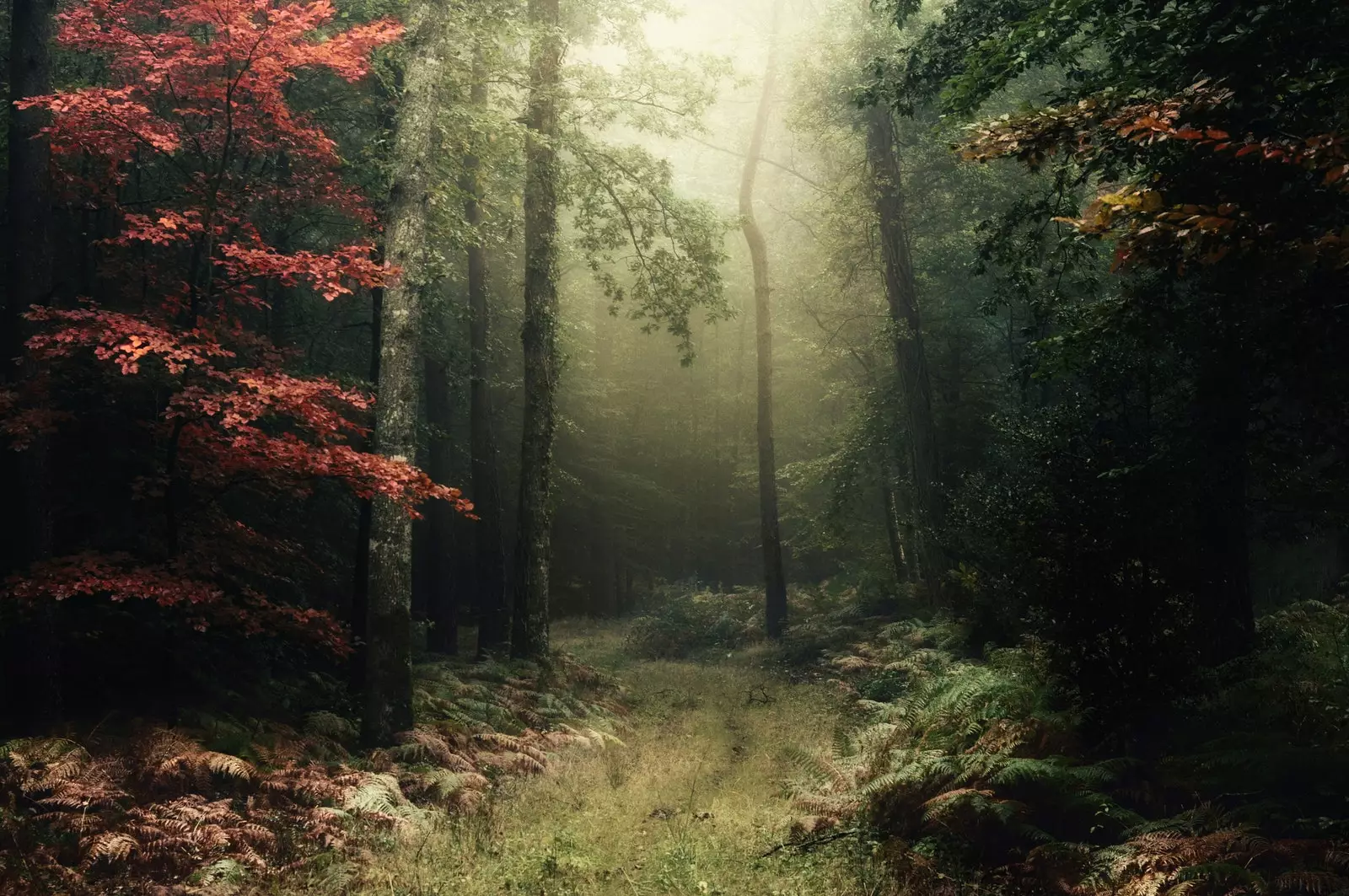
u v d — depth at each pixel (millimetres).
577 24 17719
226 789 7766
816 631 21203
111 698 9023
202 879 5930
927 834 6754
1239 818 5617
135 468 10398
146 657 9688
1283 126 6812
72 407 10195
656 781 8945
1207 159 6922
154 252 12234
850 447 24156
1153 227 5254
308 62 9453
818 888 5926
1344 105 6379
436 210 13531
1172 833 5543
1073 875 5578
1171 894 4855
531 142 15180
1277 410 9734
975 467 21391
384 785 7938
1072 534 7520
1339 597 12961
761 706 14078
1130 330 9289
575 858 6535
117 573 8289
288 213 11945
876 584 23547
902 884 5969
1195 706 7277
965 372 23781
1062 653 7582
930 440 19922
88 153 9547
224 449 9188
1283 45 6781
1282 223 5430
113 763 7230
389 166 10891
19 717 8109
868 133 21359
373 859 6547
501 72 14750
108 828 6375
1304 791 5980
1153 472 8055
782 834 7082
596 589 37531
